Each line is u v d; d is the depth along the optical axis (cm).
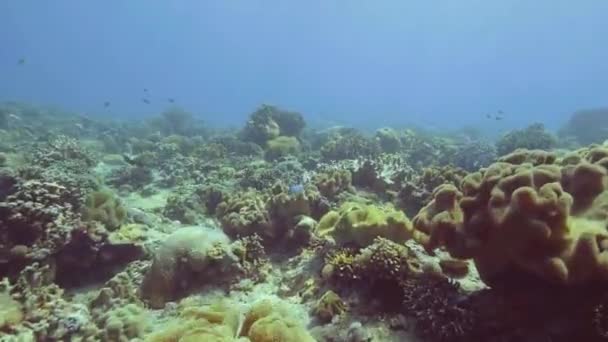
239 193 1187
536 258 489
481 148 1920
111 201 941
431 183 1141
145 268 808
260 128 2239
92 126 3256
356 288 663
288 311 572
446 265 674
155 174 1627
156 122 3456
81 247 798
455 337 552
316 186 1140
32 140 2202
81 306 675
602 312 465
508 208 502
